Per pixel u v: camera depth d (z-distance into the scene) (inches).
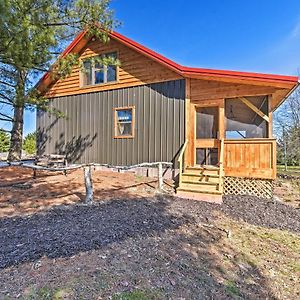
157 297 106.9
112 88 412.5
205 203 273.1
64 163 410.9
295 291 133.1
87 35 397.4
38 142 482.9
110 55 417.1
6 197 238.5
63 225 174.2
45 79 449.1
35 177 337.7
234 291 123.3
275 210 267.9
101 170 416.2
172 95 364.2
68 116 451.5
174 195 292.8
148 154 378.9
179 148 357.1
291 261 164.4
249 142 318.0
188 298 110.3
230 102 341.1
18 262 123.7
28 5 241.8
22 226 171.2
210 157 346.6
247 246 178.5
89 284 109.1
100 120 422.6
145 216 207.5
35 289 103.7
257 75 300.5
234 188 326.6
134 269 125.3
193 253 153.7
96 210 212.2
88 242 149.0
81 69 386.9
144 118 383.9
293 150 754.2
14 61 247.9
